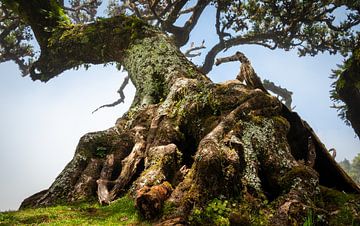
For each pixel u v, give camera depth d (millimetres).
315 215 5430
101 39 15633
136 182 7578
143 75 12547
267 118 7867
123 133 9625
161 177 7078
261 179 6832
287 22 23906
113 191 8008
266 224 5527
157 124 8969
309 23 24828
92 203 8117
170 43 13734
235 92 8656
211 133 7113
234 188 6156
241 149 6781
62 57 17859
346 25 24625
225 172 6234
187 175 6746
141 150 8641
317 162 8836
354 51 20672
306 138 8938
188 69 12273
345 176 8430
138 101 12102
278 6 23031
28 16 17750
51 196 8516
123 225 5766
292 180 6262
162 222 5477
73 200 8383
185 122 8680
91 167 8953
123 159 9016
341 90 23844
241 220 5512
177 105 9133
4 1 18156
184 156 8352
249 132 7344
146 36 14289
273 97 8406
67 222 6219
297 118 9023
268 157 6980
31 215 6957
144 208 5895
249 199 6102
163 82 11922
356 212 5719
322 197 6250
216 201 5867
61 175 8984
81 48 16438
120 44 14828
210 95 8727
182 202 5949
